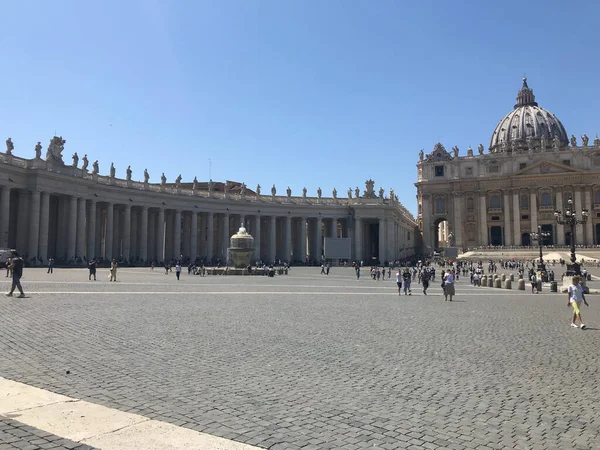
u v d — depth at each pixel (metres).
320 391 8.39
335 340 13.19
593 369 10.23
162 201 82.06
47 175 63.41
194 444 5.96
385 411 7.42
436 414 7.32
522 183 127.56
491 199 132.88
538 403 7.90
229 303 22.09
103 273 48.44
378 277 49.88
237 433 6.41
